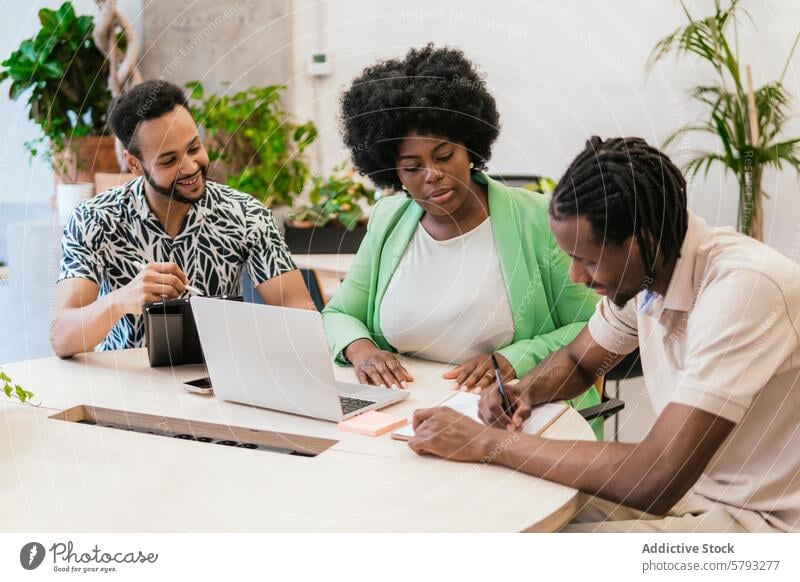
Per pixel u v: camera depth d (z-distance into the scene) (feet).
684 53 10.46
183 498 3.51
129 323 6.21
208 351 4.67
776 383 3.72
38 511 3.39
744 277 3.51
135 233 6.14
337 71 12.85
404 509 3.38
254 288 6.63
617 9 10.96
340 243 10.26
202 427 4.42
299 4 12.81
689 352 3.61
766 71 9.95
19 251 10.30
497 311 5.58
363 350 5.54
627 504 3.53
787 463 3.81
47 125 11.40
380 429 4.25
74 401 4.77
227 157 11.25
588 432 4.26
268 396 4.56
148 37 12.25
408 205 6.03
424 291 5.75
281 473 3.77
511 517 3.31
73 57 11.32
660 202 3.63
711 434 3.43
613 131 11.23
